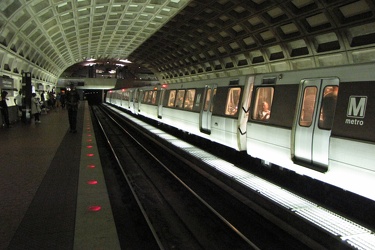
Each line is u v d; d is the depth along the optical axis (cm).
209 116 1316
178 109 1711
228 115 1136
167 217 669
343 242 461
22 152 1044
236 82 1130
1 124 1669
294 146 787
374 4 1495
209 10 2403
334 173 660
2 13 1541
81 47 3856
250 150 991
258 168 1099
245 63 3055
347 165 622
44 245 422
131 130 2266
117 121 2947
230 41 2844
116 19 2727
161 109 2078
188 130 1568
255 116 966
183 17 2684
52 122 2053
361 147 589
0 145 1160
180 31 3117
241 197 729
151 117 2394
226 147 1341
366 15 1590
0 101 1625
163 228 609
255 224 641
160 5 2359
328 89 705
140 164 1187
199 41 3241
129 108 3472
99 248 419
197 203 739
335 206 774
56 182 717
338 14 1720
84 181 727
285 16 2022
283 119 831
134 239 527
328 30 1869
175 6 2398
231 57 3133
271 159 886
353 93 629
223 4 2267
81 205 575
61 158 966
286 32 2230
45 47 2888
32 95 1898
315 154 720
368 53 1775
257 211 647
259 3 2050
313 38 2053
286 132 812
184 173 1073
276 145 853
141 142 1738
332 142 658
